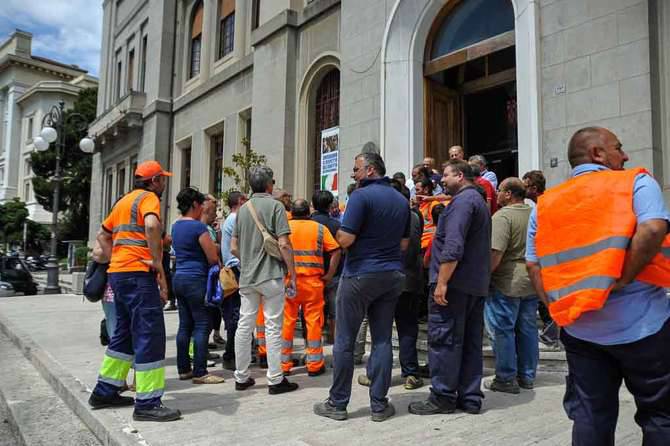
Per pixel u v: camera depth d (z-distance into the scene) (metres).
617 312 2.08
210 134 17.05
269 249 4.44
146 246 3.91
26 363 6.52
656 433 2.05
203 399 4.30
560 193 2.28
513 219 4.22
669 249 2.09
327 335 6.88
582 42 6.42
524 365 4.45
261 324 5.68
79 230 38.06
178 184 18.81
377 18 9.58
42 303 12.72
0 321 9.55
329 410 3.73
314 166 12.13
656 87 5.85
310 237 5.20
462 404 3.82
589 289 2.04
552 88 6.70
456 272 3.70
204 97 17.20
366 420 3.66
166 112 19.36
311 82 12.02
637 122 5.86
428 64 9.12
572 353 2.29
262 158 11.86
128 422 3.68
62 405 4.60
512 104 8.93
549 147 6.68
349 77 10.12
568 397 2.34
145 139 20.17
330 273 5.33
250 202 4.62
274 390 4.47
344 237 3.62
